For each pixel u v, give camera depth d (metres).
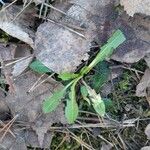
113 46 0.20
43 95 0.21
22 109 0.21
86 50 0.20
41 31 0.20
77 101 0.21
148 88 0.21
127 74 0.21
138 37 0.20
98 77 0.21
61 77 0.20
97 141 0.22
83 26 0.20
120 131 0.22
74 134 0.21
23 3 0.20
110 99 0.21
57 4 0.20
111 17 0.20
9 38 0.20
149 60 0.21
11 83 0.20
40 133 0.21
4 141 0.21
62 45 0.20
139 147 0.22
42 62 0.20
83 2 0.20
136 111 0.22
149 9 0.19
